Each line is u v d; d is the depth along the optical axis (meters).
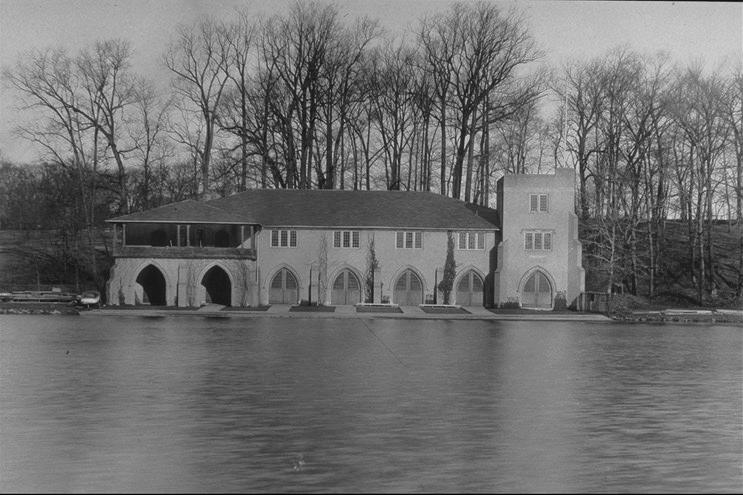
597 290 125.12
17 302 112.06
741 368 70.06
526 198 114.25
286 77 135.75
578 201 136.62
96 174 129.75
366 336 87.88
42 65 124.62
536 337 89.50
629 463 41.38
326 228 114.12
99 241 145.50
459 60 136.00
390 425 48.38
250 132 132.25
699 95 120.38
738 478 39.22
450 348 79.94
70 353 73.62
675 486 38.03
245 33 137.00
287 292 114.75
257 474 39.12
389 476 38.94
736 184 128.75
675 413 52.50
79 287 127.31
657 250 129.12
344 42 137.50
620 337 90.94
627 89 127.38
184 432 46.34
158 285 114.94
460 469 40.06
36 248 141.25
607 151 128.62
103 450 42.78
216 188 139.38
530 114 144.75
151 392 56.91
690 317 108.44
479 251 115.69
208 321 99.88
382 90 138.75
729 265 130.50
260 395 56.31
